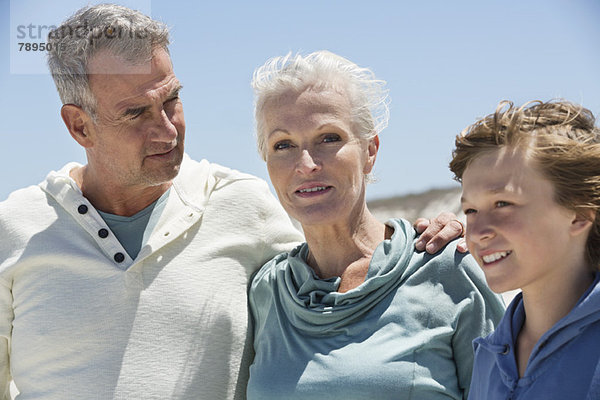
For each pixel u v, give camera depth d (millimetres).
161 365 2232
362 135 2107
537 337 1494
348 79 2102
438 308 1974
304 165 2031
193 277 2330
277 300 2207
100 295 2281
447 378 1950
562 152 1390
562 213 1414
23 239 2357
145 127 2287
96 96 2275
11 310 2355
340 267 2158
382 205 12945
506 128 1468
